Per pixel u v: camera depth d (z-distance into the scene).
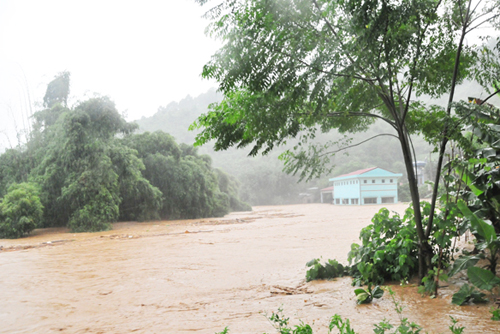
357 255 7.16
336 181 66.25
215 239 18.17
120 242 19.03
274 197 101.12
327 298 5.98
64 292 7.96
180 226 28.75
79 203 28.23
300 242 14.78
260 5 5.09
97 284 8.70
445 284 5.83
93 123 29.56
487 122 6.57
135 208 34.81
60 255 14.84
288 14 5.11
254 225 26.27
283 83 5.22
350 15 5.16
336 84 5.52
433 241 6.32
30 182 29.81
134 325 5.32
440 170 5.82
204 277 8.93
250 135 6.07
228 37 5.35
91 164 28.62
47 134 34.19
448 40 6.27
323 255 11.12
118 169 32.22
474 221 5.23
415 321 4.32
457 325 4.02
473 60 6.33
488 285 4.73
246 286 7.65
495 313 4.08
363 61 5.16
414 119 6.81
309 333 3.55
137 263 11.74
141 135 40.75
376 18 4.85
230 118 5.86
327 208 50.25
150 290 7.79
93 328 5.32
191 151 48.03
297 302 5.93
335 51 5.12
